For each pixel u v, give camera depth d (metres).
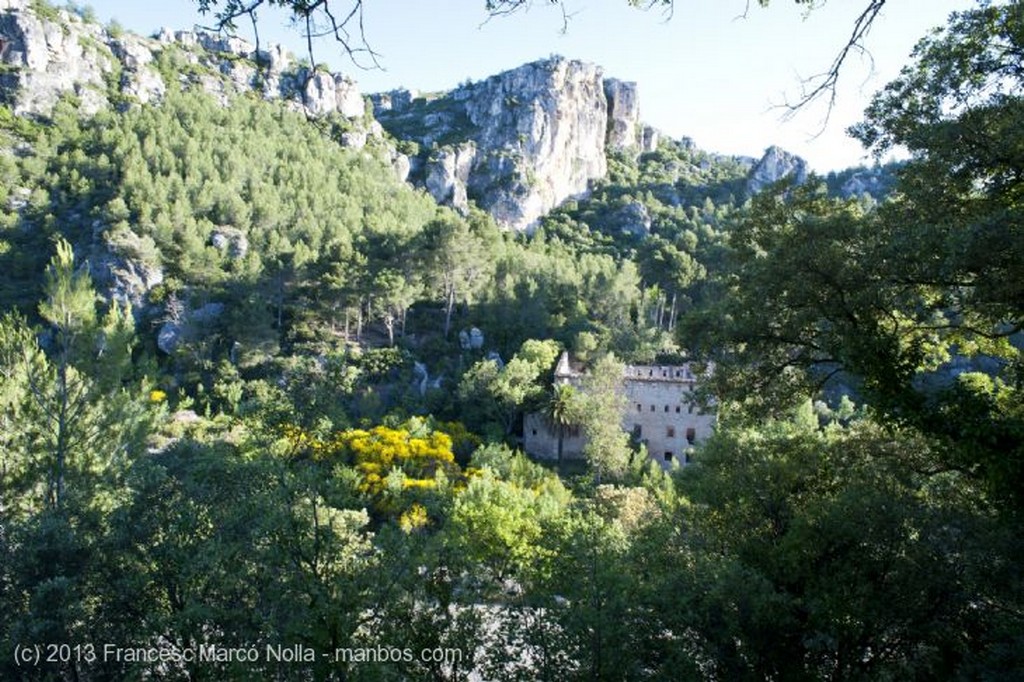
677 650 11.57
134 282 69.75
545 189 150.38
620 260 116.69
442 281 73.00
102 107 105.38
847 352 12.64
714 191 159.25
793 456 17.55
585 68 168.50
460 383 55.75
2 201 79.50
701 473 22.00
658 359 67.44
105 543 12.19
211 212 84.56
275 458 12.86
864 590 12.83
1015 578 11.58
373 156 134.38
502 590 14.72
